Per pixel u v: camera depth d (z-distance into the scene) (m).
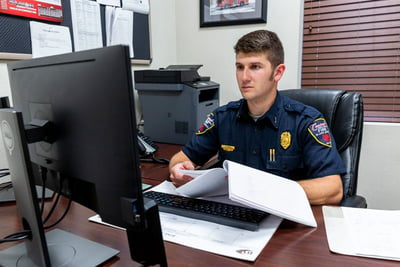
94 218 0.82
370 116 1.82
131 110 0.45
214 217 0.76
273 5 1.88
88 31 1.60
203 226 0.75
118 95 0.45
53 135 0.59
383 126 1.74
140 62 1.93
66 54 0.52
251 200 0.70
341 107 1.22
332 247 0.64
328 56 1.86
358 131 1.19
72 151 0.56
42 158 0.65
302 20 1.87
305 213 0.76
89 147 0.52
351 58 1.80
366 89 1.80
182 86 1.68
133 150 0.47
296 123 1.16
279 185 0.85
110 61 0.44
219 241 0.68
